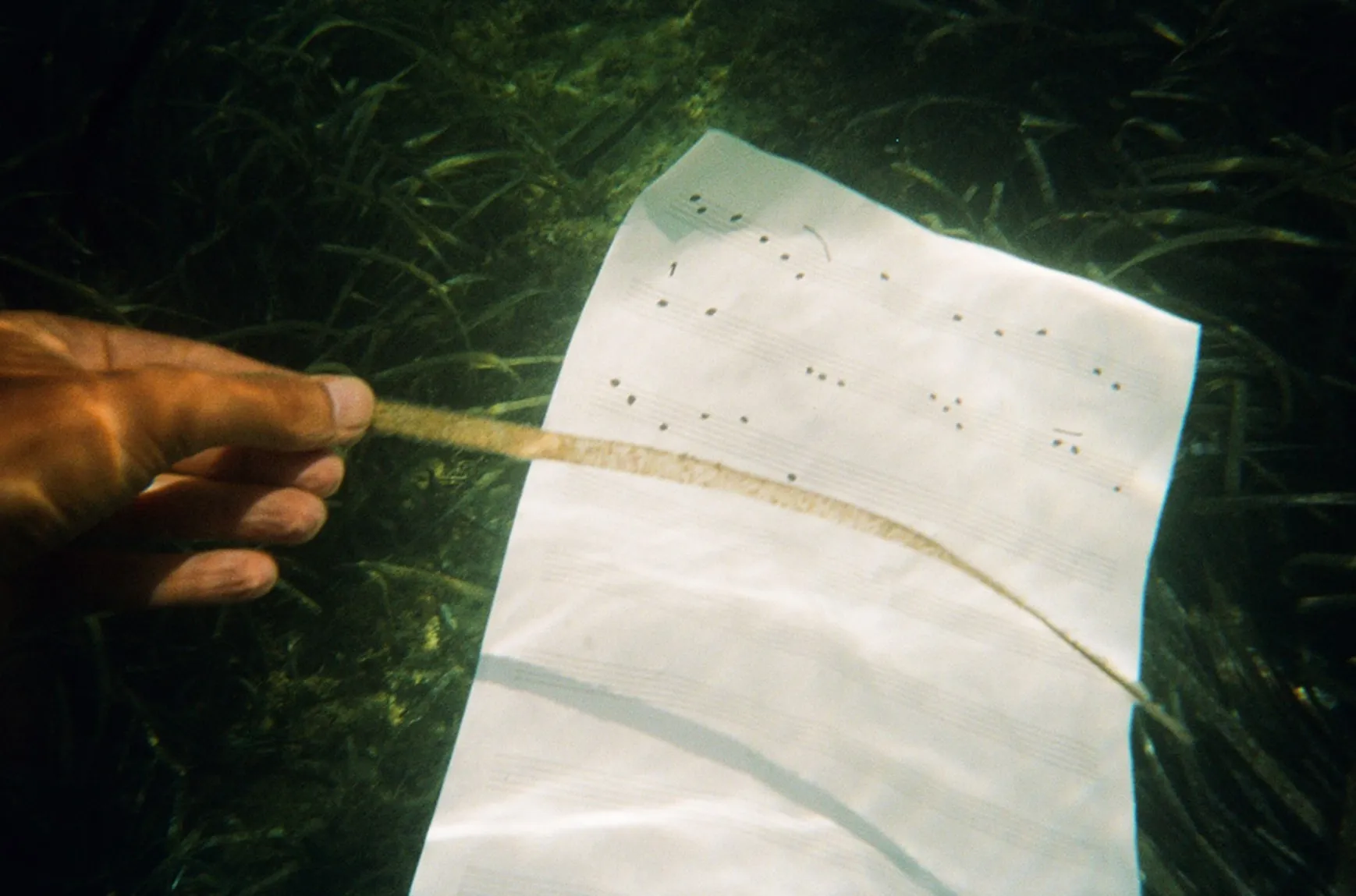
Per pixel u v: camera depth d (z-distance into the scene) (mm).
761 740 327
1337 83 404
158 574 325
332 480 337
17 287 382
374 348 379
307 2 423
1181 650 361
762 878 317
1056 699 334
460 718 353
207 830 346
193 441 297
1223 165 395
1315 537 372
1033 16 419
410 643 362
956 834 323
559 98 424
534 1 429
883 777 326
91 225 389
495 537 370
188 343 334
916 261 375
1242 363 381
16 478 279
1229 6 402
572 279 396
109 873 341
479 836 316
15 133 400
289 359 385
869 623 338
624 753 325
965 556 348
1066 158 417
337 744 353
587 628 334
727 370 360
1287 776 349
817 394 360
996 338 368
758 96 422
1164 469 357
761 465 353
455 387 384
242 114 400
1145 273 394
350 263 396
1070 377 364
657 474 348
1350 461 373
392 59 426
